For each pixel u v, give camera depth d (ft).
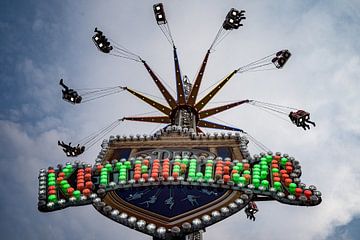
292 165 82.12
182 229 67.56
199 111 126.00
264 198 77.15
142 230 68.54
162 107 125.80
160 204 73.67
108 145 96.32
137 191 78.18
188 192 76.74
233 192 76.23
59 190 79.46
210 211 71.26
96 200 74.49
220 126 124.67
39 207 76.23
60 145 108.47
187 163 82.99
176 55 132.77
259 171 79.71
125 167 83.20
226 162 82.12
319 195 74.69
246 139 94.22
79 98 128.88
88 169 83.20
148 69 131.64
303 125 110.01
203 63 129.59
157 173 80.59
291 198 74.33
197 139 97.50
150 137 98.84
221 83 127.75
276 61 133.28
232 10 129.80
